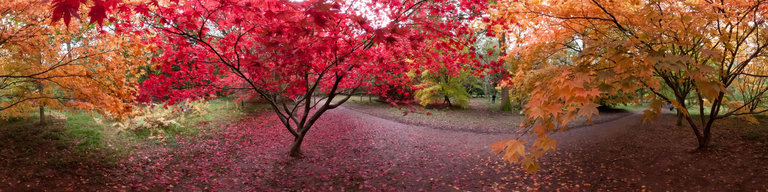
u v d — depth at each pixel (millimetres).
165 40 5621
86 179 5770
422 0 5629
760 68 6609
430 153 8883
